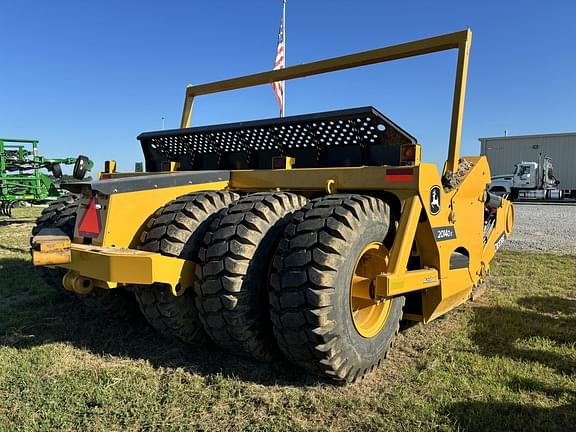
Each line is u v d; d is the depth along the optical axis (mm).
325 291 2438
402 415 2406
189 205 2891
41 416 2342
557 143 29578
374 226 2768
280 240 2643
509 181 28188
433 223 3100
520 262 6766
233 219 2740
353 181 3000
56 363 2996
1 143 13000
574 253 7676
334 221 2543
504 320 3965
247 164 3945
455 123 3361
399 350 3322
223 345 2865
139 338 3471
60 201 3945
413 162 2910
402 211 2873
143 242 2836
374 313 2961
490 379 2818
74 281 2672
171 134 4121
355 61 3787
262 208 2764
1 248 7812
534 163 27797
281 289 2504
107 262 2479
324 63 3916
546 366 3029
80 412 2389
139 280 2490
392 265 2758
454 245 3449
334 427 2312
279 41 9555
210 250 2689
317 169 3088
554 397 2621
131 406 2459
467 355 3199
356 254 2625
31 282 5211
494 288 5133
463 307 4352
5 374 2797
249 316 2678
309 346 2486
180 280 2711
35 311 4117
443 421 2354
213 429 2287
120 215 2818
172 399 2539
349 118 3137
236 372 2893
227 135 3895
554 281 5508
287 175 3197
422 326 3818
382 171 2920
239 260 2635
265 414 2428
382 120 3059
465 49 3287
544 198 27375
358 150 3350
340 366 2576
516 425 2318
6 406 2434
